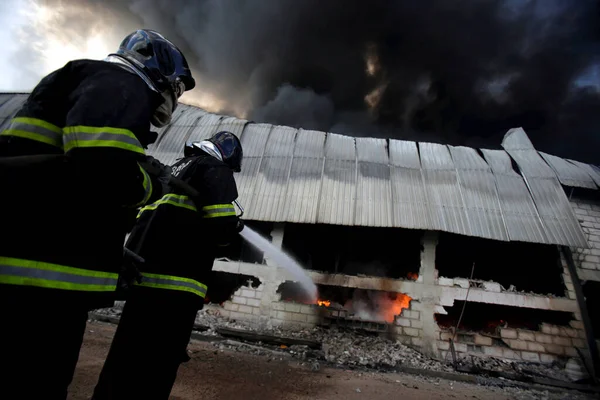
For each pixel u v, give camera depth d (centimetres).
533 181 799
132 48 138
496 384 553
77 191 104
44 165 98
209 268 209
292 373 430
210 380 335
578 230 703
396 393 399
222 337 620
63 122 113
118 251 124
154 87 137
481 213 735
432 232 741
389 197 772
